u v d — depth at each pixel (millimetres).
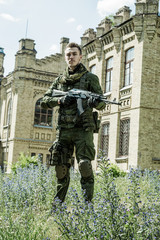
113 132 25172
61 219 4414
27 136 35812
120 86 25312
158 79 23125
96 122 5375
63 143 5488
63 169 5527
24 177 10055
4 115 40281
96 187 8984
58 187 5688
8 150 37250
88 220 4309
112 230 4098
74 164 33125
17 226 4863
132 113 23031
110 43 27406
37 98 36875
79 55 5465
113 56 26688
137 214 4422
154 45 23016
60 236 4617
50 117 37562
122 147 24297
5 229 4777
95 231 4145
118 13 27062
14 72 37656
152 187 10031
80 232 4211
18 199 7496
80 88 5355
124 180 12688
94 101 4980
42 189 8094
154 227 4207
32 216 5770
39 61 37188
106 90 27750
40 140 36250
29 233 4770
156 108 22781
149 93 22641
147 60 22797
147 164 21859
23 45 37094
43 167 9781
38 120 36906
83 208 4391
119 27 25656
